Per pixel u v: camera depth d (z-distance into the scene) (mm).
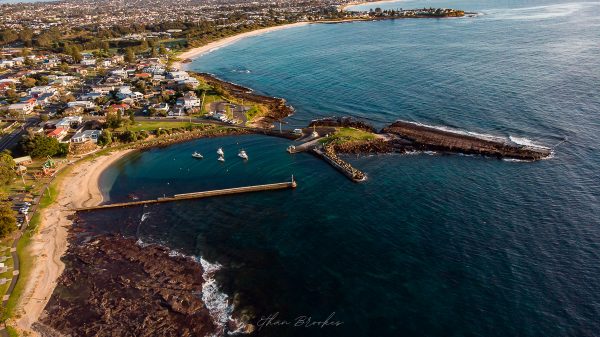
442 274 82750
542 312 72812
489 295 77000
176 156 145000
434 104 175125
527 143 135250
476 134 144500
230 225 104375
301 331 72000
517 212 100250
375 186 117812
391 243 92812
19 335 72562
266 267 88125
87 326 74625
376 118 167375
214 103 193625
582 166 118750
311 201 112812
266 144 151125
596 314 71625
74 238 101250
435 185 115562
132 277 86750
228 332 72438
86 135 155375
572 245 87938
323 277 84250
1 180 119125
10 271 87875
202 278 85688
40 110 193750
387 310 75312
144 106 193375
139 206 115312
